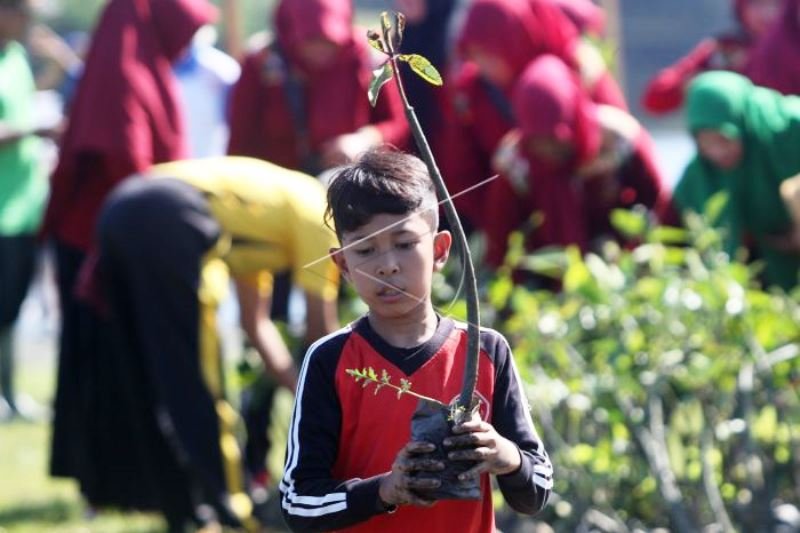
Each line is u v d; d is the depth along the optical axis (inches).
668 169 1048.8
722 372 534.6
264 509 649.0
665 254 575.8
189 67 850.1
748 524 526.3
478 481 329.4
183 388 600.4
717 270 550.6
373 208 335.3
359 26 757.9
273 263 609.0
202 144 852.0
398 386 341.1
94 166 715.4
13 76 860.6
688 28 1375.5
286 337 653.3
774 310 553.6
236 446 613.3
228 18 992.2
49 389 1072.8
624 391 533.6
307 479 339.9
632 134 678.5
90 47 721.0
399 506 343.0
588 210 677.3
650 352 545.0
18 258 884.0
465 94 715.4
